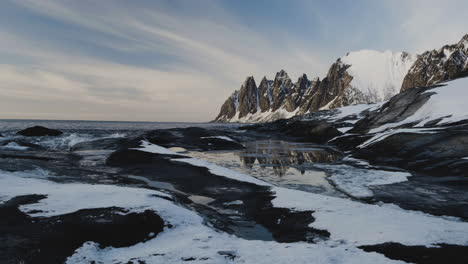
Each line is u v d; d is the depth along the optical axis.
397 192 11.32
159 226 6.35
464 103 28.08
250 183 12.07
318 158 23.45
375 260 4.59
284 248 5.18
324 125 47.38
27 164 14.45
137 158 17.47
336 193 11.45
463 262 4.68
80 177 12.72
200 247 5.16
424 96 34.09
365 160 20.78
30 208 6.78
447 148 16.86
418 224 6.65
